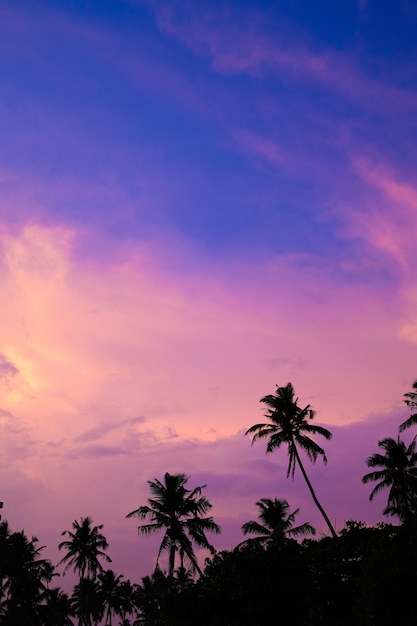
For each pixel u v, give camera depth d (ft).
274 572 81.92
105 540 255.50
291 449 180.45
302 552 87.30
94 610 361.10
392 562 61.72
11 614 230.07
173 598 86.12
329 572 79.20
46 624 239.30
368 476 196.24
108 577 368.48
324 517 165.37
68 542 254.06
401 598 58.80
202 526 183.83
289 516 205.26
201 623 81.97
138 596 375.66
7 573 233.96
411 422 177.06
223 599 81.71
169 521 182.50
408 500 190.49
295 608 77.56
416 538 66.85
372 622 58.90
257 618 77.87
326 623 70.08
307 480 174.81
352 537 83.97
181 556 183.83
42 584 238.68
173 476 189.26
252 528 204.13
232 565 84.12
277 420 184.03
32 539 246.47
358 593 72.79
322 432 181.57
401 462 194.18
